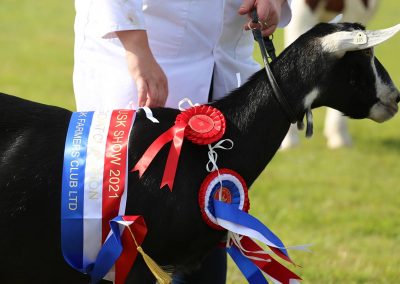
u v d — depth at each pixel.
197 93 5.48
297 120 4.95
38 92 16.11
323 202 10.53
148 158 4.61
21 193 4.56
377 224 9.73
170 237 4.64
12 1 27.28
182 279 5.68
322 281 7.77
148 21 5.38
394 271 8.15
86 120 4.77
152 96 5.05
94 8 5.22
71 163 4.60
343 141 13.38
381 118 5.04
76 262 4.63
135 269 4.67
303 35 4.96
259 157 4.89
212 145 4.77
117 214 4.57
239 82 5.44
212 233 4.72
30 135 4.68
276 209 10.14
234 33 5.57
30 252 4.61
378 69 4.95
